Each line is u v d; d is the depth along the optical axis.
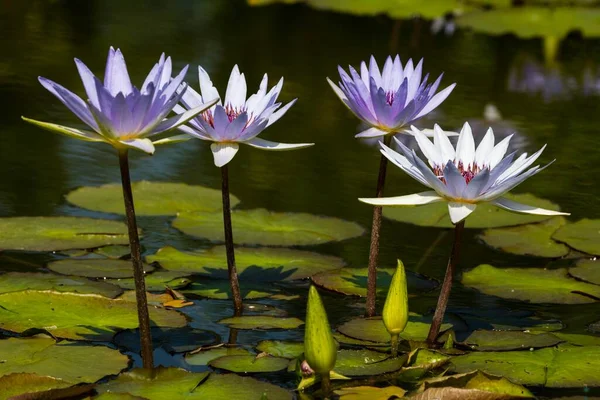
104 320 5.62
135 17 17.41
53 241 6.98
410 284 6.70
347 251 7.39
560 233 7.67
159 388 4.65
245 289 6.42
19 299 5.75
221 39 15.72
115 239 7.21
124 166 4.70
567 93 13.67
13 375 4.60
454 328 5.80
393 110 5.65
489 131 5.61
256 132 5.55
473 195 5.02
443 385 4.74
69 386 4.62
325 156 10.23
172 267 6.70
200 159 10.02
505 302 6.42
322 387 4.75
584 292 6.39
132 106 4.46
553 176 9.69
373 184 9.27
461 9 19.83
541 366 5.11
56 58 13.49
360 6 19.25
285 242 7.37
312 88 12.82
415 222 8.08
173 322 5.57
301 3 20.91
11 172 9.02
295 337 5.57
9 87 11.96
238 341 5.50
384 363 5.07
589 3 21.09
